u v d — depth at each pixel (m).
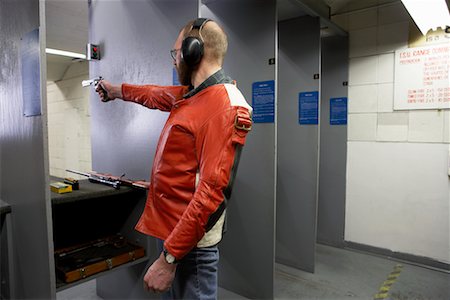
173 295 0.96
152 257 1.59
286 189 2.40
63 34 3.24
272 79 1.78
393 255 2.57
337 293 2.03
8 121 1.29
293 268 2.40
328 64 2.78
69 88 4.99
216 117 0.83
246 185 1.93
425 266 2.41
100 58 2.00
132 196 1.63
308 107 2.24
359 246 2.73
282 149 2.40
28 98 1.10
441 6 1.89
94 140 2.08
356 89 2.67
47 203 1.05
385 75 2.53
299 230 2.35
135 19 1.78
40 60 1.00
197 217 0.77
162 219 0.93
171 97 1.28
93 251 1.52
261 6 1.79
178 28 1.58
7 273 1.38
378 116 2.58
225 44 0.94
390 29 2.48
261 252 1.89
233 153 0.82
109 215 1.74
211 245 0.91
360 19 2.61
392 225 2.57
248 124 0.84
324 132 2.85
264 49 1.79
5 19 1.24
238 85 1.93
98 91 1.57
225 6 1.95
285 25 2.34
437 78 2.30
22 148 1.18
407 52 2.41
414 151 2.43
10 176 1.32
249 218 1.93
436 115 2.32
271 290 1.86
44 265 1.10
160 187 0.92
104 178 1.58
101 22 1.97
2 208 1.30
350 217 2.77
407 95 2.43
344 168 2.76
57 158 5.58
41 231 1.10
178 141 0.87
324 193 2.88
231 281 2.04
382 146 2.57
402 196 2.51
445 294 2.01
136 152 1.80
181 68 0.95
